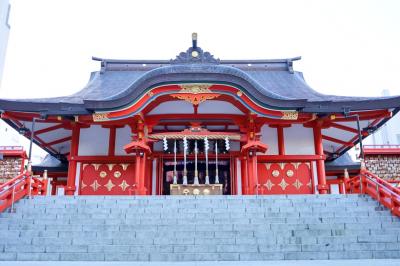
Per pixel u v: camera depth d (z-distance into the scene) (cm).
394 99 1884
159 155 2156
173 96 1897
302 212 1198
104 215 1166
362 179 1459
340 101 1903
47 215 1168
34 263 909
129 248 991
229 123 2139
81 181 2094
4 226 1093
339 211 1213
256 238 1030
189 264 888
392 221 1152
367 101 1902
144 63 2750
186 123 2127
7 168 2908
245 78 1855
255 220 1134
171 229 1081
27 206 1259
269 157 2114
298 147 2145
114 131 2159
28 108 1852
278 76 2634
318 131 2133
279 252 985
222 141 2183
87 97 2167
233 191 2114
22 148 2962
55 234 1052
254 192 1884
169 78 1850
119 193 2080
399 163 3066
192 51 1988
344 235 1062
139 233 1052
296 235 1065
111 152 2114
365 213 1209
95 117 1866
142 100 1858
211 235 1051
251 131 1964
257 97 1858
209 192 1841
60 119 1962
